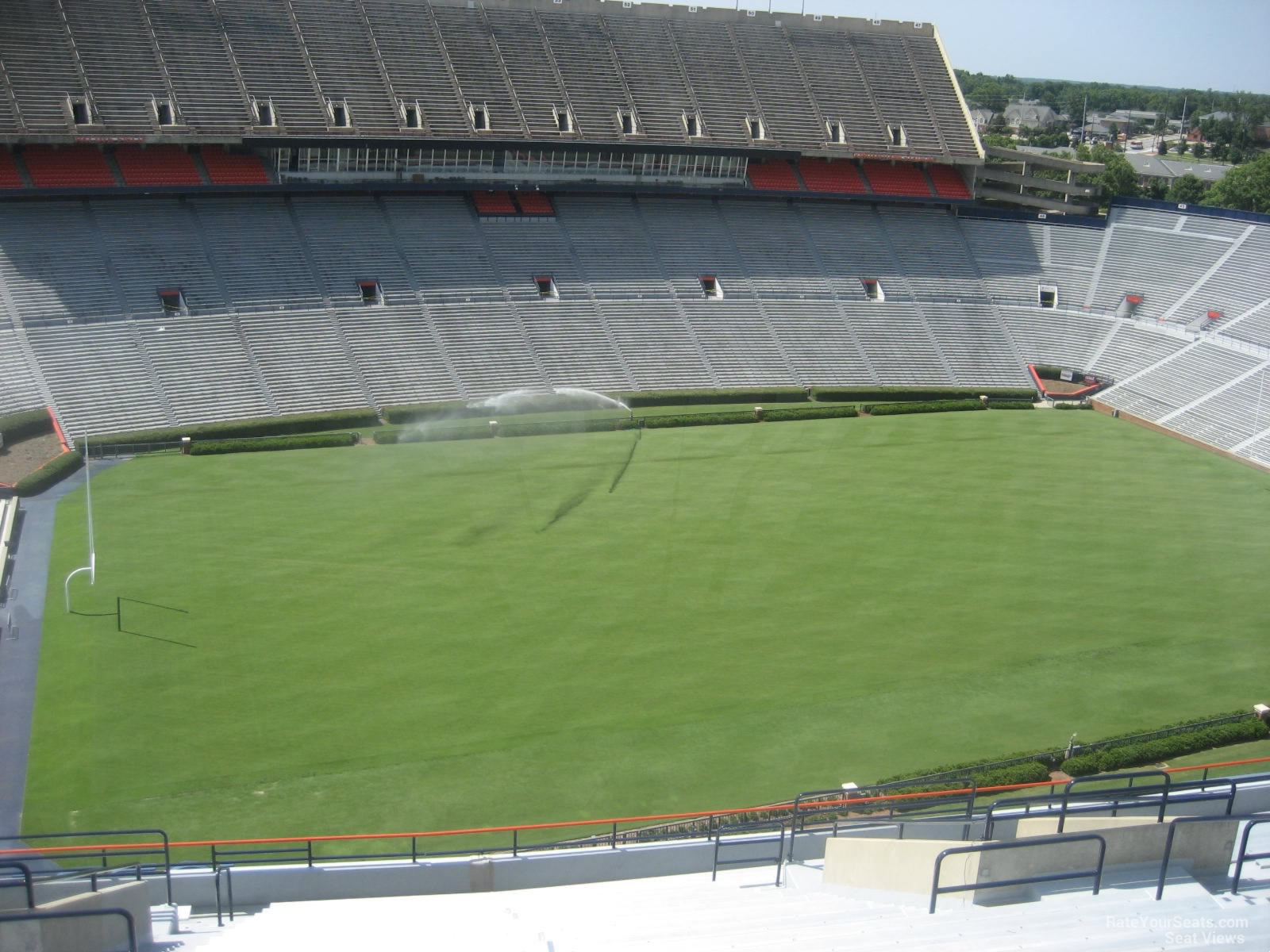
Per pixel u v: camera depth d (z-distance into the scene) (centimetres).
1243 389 9406
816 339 10231
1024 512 7281
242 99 9225
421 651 5172
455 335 9169
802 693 4931
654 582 6006
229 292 8738
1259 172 14762
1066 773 4309
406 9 10331
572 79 10644
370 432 8162
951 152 11681
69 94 8656
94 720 4525
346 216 9594
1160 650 5450
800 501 7312
